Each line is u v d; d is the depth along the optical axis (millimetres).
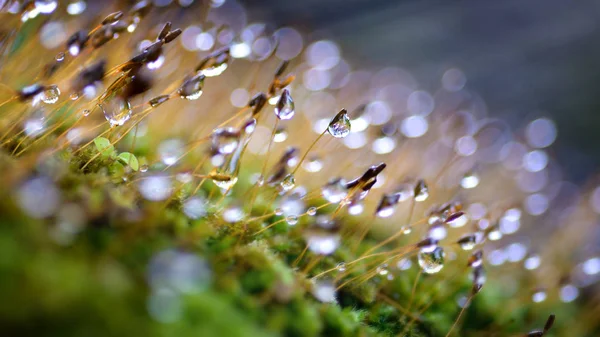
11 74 164
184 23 201
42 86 146
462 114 248
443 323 166
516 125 423
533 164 311
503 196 266
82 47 151
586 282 207
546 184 313
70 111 167
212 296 138
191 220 149
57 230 134
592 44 516
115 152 155
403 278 168
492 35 530
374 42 481
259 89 217
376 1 520
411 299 161
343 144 191
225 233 150
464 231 190
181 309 134
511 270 197
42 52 172
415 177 194
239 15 359
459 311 172
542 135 386
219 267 143
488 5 556
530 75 488
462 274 174
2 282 128
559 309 193
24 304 128
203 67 154
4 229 132
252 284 144
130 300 132
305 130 199
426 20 526
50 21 172
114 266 134
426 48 498
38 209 134
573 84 482
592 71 497
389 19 516
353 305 158
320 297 149
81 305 130
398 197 152
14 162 143
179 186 153
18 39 171
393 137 194
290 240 160
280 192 158
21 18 158
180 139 181
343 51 443
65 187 141
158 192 151
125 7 180
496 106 449
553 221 266
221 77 229
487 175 292
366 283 161
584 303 207
